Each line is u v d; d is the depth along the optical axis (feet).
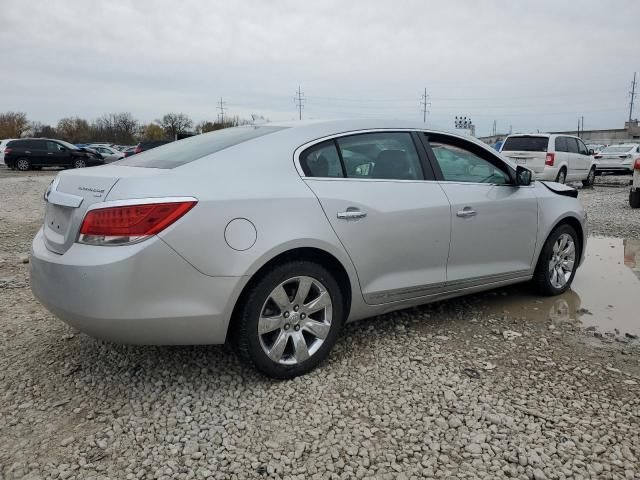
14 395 9.86
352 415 9.13
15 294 15.84
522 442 8.34
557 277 15.83
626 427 8.76
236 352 10.07
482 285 13.66
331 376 10.52
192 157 10.07
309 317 10.54
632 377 10.55
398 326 13.19
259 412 9.23
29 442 8.39
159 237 8.71
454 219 12.48
